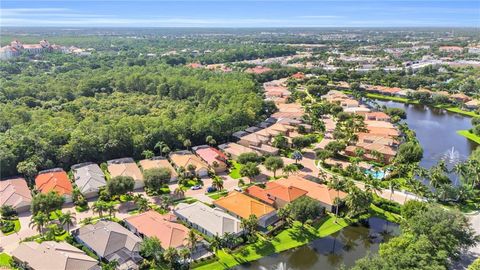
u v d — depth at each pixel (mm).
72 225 106750
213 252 97875
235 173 149000
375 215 118312
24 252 90188
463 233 92438
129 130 165375
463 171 134125
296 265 95250
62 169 142750
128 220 106688
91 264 87500
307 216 107938
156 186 127000
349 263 96688
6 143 141250
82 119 190750
